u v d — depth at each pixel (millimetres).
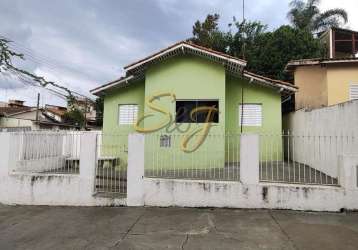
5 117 27703
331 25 22219
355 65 12914
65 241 5176
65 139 10258
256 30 22766
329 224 5781
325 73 13359
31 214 6883
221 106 11828
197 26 23828
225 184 6957
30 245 5043
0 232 5711
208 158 11250
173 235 5336
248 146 6941
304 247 4746
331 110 8664
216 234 5348
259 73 20344
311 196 6641
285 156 13844
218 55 11203
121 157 11656
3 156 7945
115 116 13547
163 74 12188
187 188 7082
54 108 34281
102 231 5609
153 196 7195
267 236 5215
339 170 6766
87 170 7559
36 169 8922
